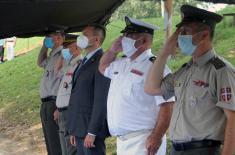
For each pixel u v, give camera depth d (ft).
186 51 11.32
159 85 11.82
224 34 39.65
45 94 21.58
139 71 13.44
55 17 21.33
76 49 19.36
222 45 36.94
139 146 13.43
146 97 13.38
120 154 13.83
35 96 42.60
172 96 12.01
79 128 16.51
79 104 16.47
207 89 11.12
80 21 23.38
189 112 11.32
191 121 11.28
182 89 11.53
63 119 19.48
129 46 13.58
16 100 44.29
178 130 11.54
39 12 19.71
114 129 13.76
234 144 10.74
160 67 11.77
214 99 11.09
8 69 57.98
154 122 13.48
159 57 11.78
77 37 18.13
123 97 13.48
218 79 10.94
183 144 11.43
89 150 15.71
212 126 11.07
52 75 21.40
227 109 10.77
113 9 22.52
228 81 10.85
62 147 19.94
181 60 33.71
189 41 11.21
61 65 21.01
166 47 11.71
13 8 18.12
